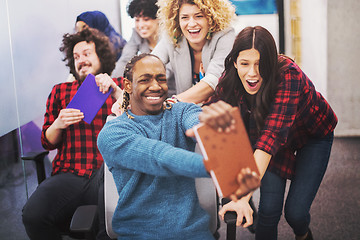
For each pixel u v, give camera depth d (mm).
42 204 1729
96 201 1804
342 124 4074
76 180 1858
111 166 1356
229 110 934
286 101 1491
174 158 1091
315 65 3873
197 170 1019
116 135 1289
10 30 2883
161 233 1305
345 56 3885
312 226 2330
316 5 3697
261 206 1673
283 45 3668
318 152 1733
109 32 2789
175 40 2264
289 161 1722
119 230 1352
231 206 1396
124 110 1419
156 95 1354
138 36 2777
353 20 3787
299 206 1646
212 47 2189
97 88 1947
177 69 2318
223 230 2307
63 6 2910
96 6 2910
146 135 1354
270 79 1517
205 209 1446
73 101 1934
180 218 1314
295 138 1761
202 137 905
